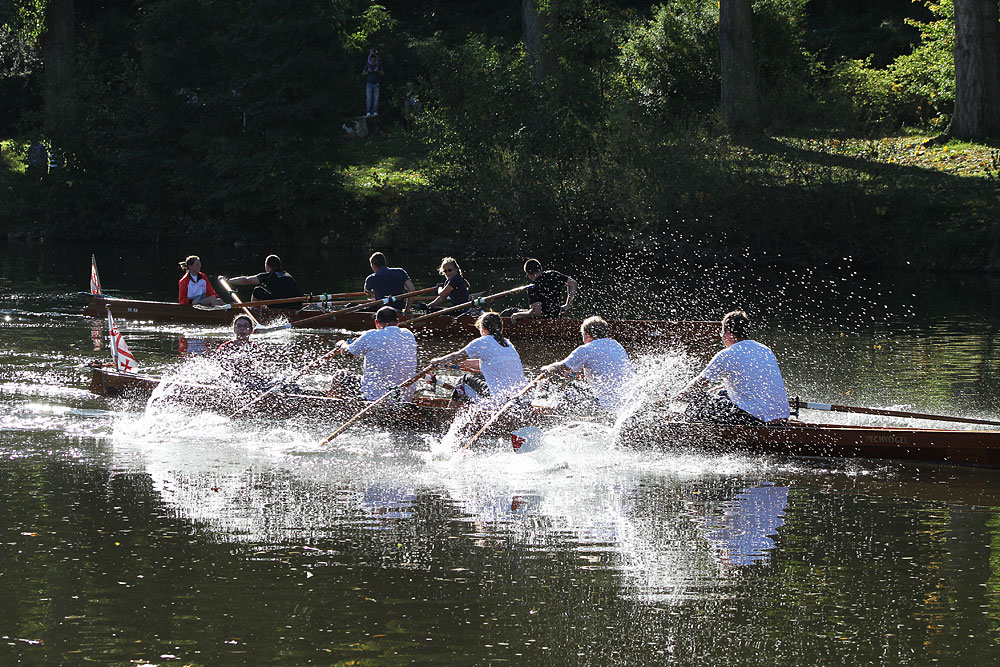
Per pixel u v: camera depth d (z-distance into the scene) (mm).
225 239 37938
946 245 27188
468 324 17797
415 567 7320
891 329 18250
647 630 6324
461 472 9789
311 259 31844
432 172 35219
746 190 29266
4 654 5973
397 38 48125
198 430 11305
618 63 38531
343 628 6324
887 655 6000
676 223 30062
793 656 6004
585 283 26094
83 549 7609
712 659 5969
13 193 40656
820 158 30891
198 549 7637
